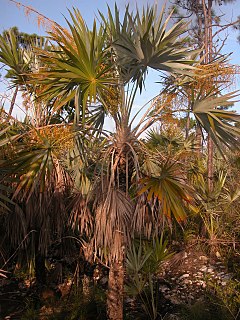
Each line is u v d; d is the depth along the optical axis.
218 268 7.20
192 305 5.42
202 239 7.94
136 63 4.43
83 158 5.74
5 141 4.31
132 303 6.11
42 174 4.30
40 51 4.78
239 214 7.67
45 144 4.50
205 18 9.10
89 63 4.01
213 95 4.88
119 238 4.51
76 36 3.90
